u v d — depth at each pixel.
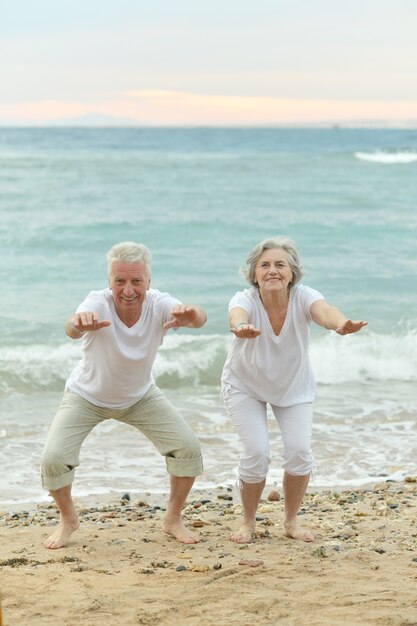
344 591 4.31
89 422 5.26
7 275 17.17
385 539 5.41
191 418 9.64
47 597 4.25
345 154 49.81
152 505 6.76
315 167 40.53
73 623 3.88
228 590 4.34
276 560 4.91
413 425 9.48
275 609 4.06
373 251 20.14
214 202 27.86
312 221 24.00
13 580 4.54
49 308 14.63
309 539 5.38
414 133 116.00
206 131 120.75
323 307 4.97
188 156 50.03
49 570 4.74
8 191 29.56
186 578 4.56
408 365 12.21
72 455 5.21
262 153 55.59
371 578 4.54
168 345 12.20
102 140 82.62
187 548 5.21
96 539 5.44
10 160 42.44
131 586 4.43
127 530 5.68
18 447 8.58
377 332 13.37
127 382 5.12
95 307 4.90
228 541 5.37
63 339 12.67
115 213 24.94
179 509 5.48
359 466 8.02
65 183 32.41
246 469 5.24
